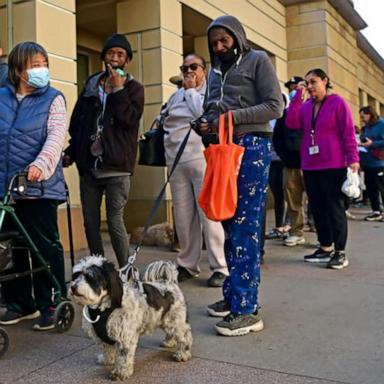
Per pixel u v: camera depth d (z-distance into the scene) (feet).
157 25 26.89
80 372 10.02
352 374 9.66
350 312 13.37
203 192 11.37
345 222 18.62
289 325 12.44
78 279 9.14
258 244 12.05
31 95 12.23
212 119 11.97
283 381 9.43
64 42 21.72
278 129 22.29
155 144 17.47
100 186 14.61
